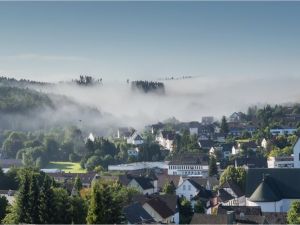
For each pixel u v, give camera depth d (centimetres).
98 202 9519
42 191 11544
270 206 14238
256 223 11581
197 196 18225
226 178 19888
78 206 11838
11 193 18100
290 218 12488
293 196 14550
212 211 15525
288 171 14862
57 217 11475
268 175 14850
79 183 18725
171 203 14775
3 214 14188
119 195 13550
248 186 14888
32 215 11544
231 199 17250
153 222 12638
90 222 9512
